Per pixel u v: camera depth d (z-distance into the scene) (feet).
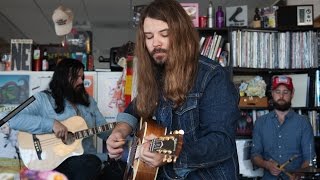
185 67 4.30
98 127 10.03
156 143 4.05
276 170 11.02
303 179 8.97
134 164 4.95
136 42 4.78
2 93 11.64
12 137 11.12
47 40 29.43
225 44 12.59
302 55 12.68
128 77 11.33
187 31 4.33
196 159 4.06
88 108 10.53
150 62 4.72
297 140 11.39
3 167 11.03
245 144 12.27
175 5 4.40
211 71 4.36
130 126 5.36
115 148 5.10
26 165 9.65
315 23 14.70
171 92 4.32
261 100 12.43
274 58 12.64
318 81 12.46
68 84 10.18
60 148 9.74
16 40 12.01
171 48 4.28
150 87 4.73
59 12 12.69
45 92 10.22
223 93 4.27
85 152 10.27
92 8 21.72
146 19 4.41
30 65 11.94
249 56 12.50
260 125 11.79
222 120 4.17
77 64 10.39
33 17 23.57
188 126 4.36
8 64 12.05
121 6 21.34
